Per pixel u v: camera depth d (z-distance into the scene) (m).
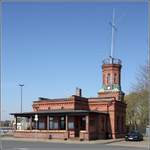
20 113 58.78
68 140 52.84
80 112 54.44
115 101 63.09
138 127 84.81
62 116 58.03
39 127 59.62
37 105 62.88
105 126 61.22
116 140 55.22
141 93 71.56
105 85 71.62
